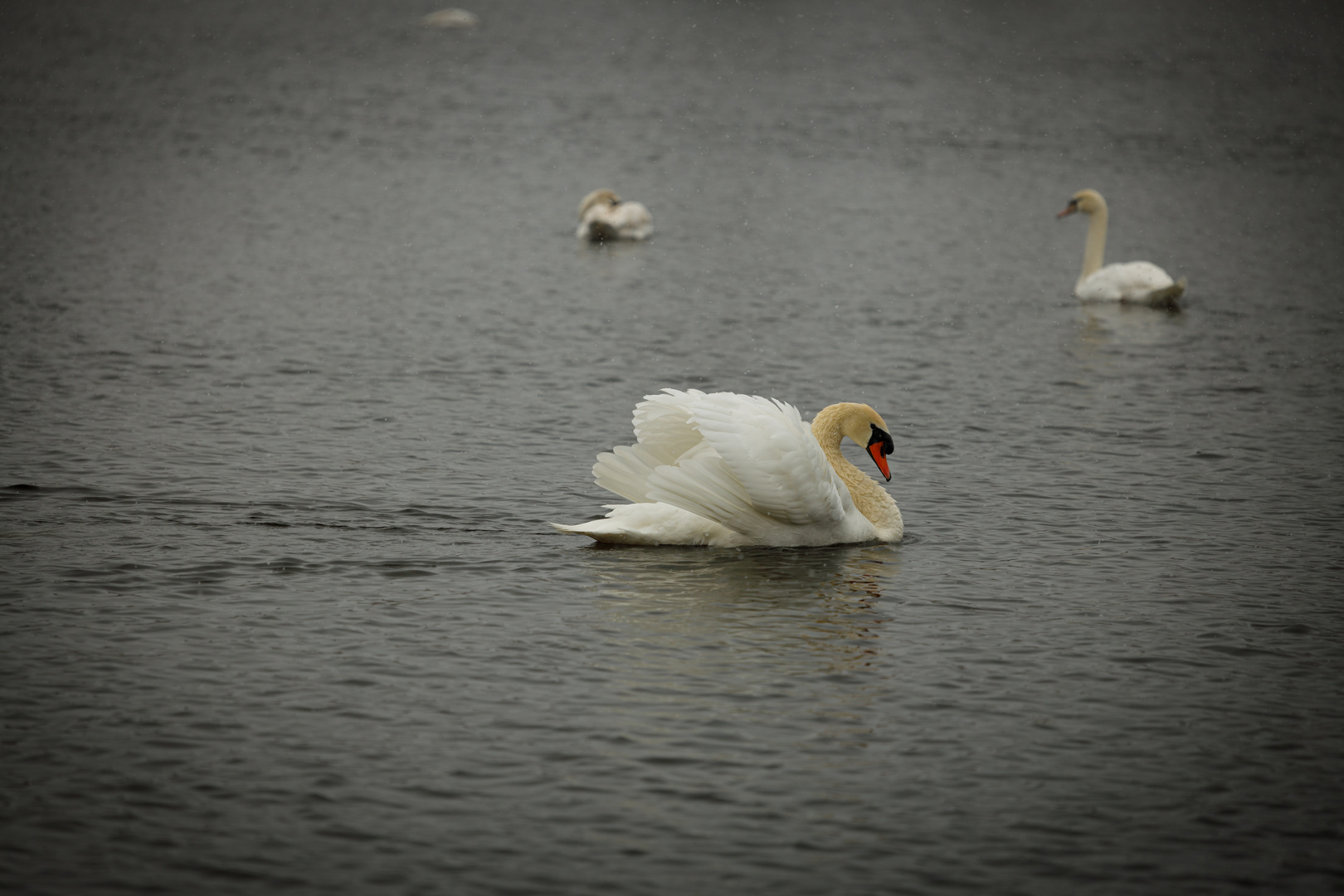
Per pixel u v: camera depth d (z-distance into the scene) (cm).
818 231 4159
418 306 2966
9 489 1642
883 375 2464
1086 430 2092
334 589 1356
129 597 1321
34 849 909
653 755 1045
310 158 5247
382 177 4916
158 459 1792
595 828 948
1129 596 1392
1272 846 948
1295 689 1181
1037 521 1641
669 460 1540
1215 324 2995
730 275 3472
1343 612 1353
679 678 1177
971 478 1830
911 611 1341
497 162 5369
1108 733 1098
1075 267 3712
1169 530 1606
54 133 5525
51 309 2766
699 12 11538
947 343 2761
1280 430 2094
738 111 6875
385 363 2427
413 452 1872
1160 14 11238
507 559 1455
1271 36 10075
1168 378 2458
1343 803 1002
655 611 1323
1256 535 1590
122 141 5412
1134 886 902
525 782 1002
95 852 909
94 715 1084
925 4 11944
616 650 1229
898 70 8450
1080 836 955
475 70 8238
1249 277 3559
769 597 1367
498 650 1222
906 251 3872
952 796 1000
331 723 1081
